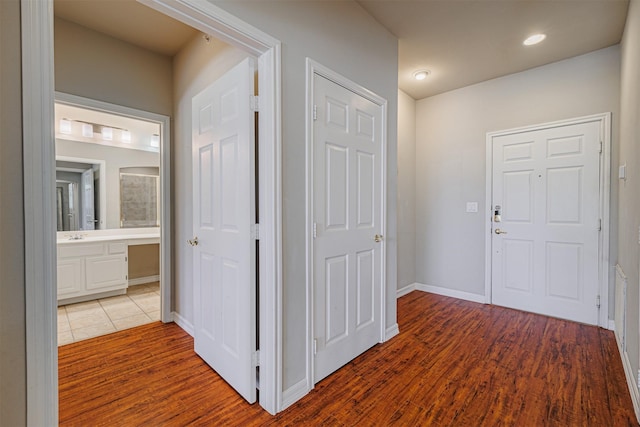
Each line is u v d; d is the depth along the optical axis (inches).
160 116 109.6
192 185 96.0
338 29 77.6
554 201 116.6
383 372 77.9
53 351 38.5
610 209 105.4
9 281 35.8
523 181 123.7
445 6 84.4
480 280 135.9
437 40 102.0
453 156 143.3
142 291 155.2
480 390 70.1
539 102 119.8
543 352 88.3
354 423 59.5
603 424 59.0
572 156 112.6
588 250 109.8
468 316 118.1
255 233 64.9
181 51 105.6
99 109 95.9
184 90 103.5
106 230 159.2
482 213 134.8
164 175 111.3
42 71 37.1
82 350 90.6
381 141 94.0
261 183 63.5
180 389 70.9
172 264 113.7
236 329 69.1
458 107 141.5
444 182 146.5
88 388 71.2
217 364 77.2
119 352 89.4
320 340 73.7
